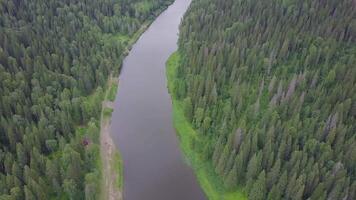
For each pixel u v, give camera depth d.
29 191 79.12
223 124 96.19
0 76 107.19
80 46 131.00
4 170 88.12
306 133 90.62
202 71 118.44
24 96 105.56
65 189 85.38
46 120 99.88
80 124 111.00
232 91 111.38
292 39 128.12
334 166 80.50
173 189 94.06
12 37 122.56
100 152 103.81
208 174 96.25
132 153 104.31
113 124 114.50
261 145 92.56
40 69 116.38
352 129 91.25
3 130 94.69
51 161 87.81
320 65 120.50
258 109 101.81
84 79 121.00
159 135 110.69
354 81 107.62
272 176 83.56
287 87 109.31
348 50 126.12
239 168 88.50
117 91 128.88
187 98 109.44
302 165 83.56
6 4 137.88
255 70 121.50
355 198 79.56
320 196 78.81
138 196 92.00
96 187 90.19
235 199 89.00
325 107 98.06
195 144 102.00
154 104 123.25
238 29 136.75
